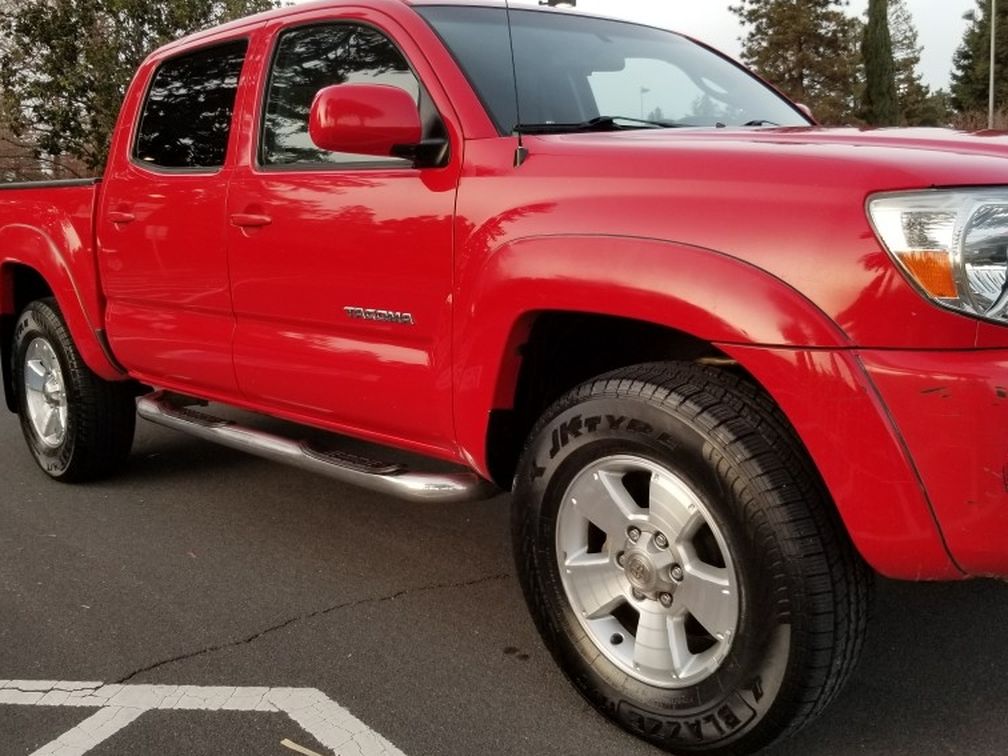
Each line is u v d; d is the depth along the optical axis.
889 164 2.12
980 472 1.97
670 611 2.39
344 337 3.20
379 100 2.72
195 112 3.85
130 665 2.99
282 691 2.81
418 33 3.08
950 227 2.01
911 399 2.00
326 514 4.28
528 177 2.61
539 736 2.55
